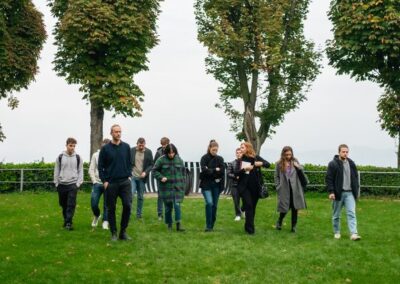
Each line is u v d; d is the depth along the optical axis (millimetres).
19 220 15664
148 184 24422
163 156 14297
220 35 30328
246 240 13172
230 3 30453
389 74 25578
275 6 30703
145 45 28469
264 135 33156
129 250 12023
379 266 11141
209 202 14156
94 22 26484
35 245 12367
